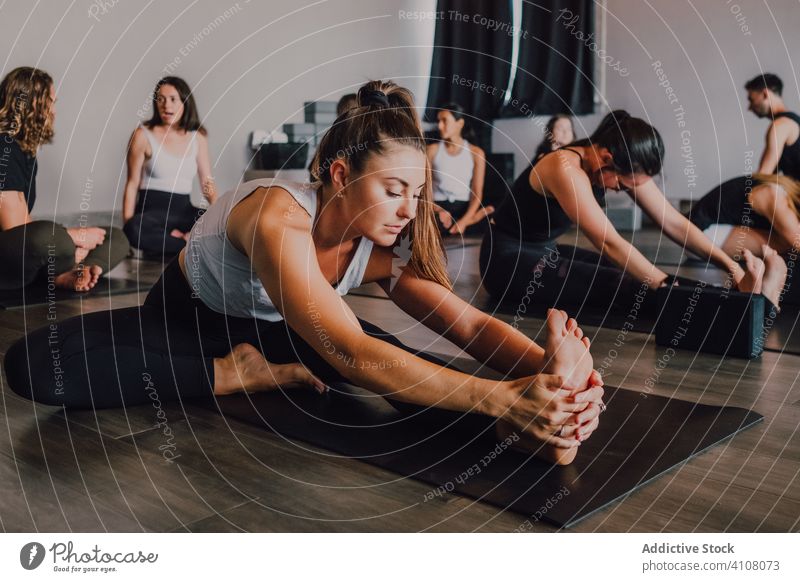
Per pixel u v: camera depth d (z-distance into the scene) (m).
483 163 4.31
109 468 1.22
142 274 3.24
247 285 1.42
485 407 1.13
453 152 4.25
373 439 1.33
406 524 1.05
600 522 1.05
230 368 1.53
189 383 1.50
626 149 2.31
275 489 1.15
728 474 1.20
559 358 1.11
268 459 1.26
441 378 1.11
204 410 1.48
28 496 1.12
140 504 1.10
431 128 5.77
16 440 1.34
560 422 1.13
